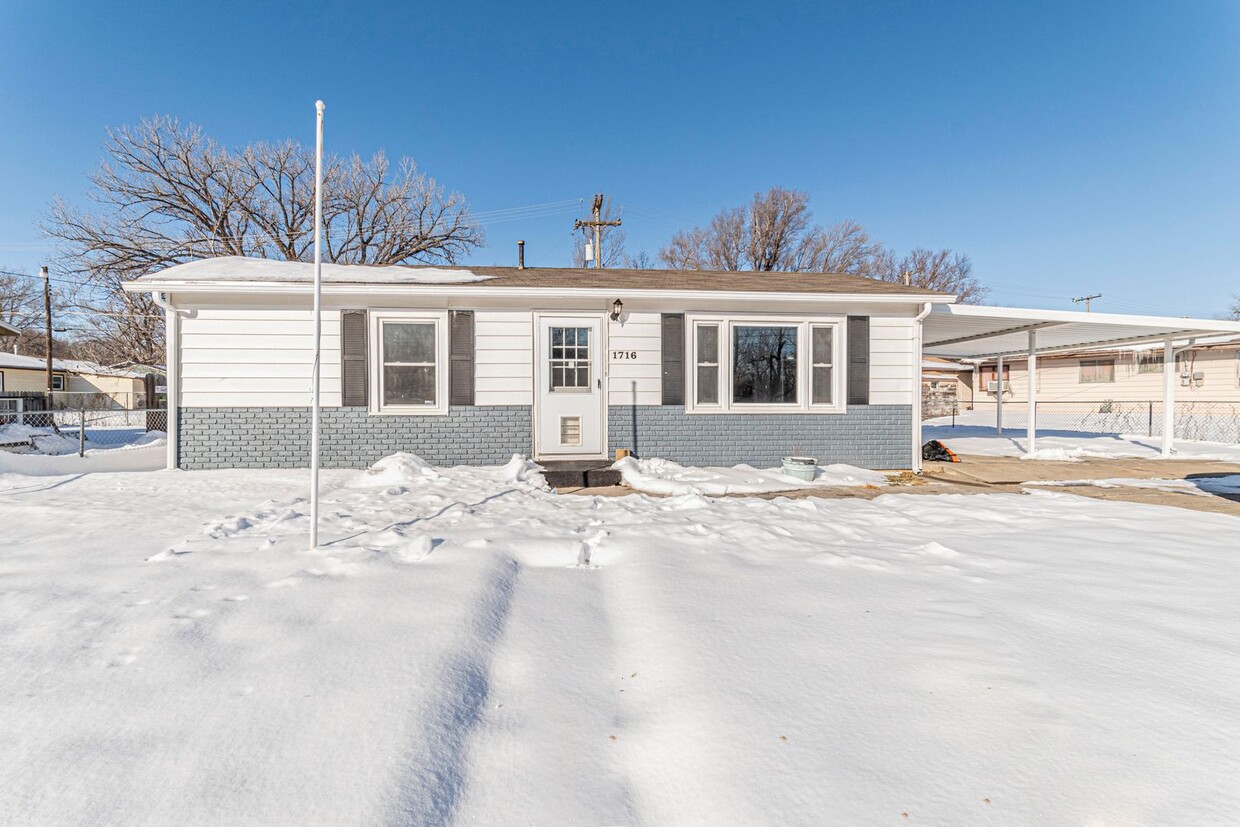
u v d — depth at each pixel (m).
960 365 25.05
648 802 1.55
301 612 2.73
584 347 8.13
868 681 2.11
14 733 1.80
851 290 8.37
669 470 7.54
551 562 3.67
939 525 4.70
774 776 1.60
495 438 8.02
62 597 2.92
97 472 7.40
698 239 31.94
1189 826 1.40
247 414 7.54
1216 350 17.72
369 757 1.70
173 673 2.16
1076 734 1.78
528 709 2.00
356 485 6.50
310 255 22.98
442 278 8.22
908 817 1.46
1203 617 2.70
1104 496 6.35
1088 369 20.80
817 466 7.88
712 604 2.87
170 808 1.49
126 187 19.78
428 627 2.57
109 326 22.94
